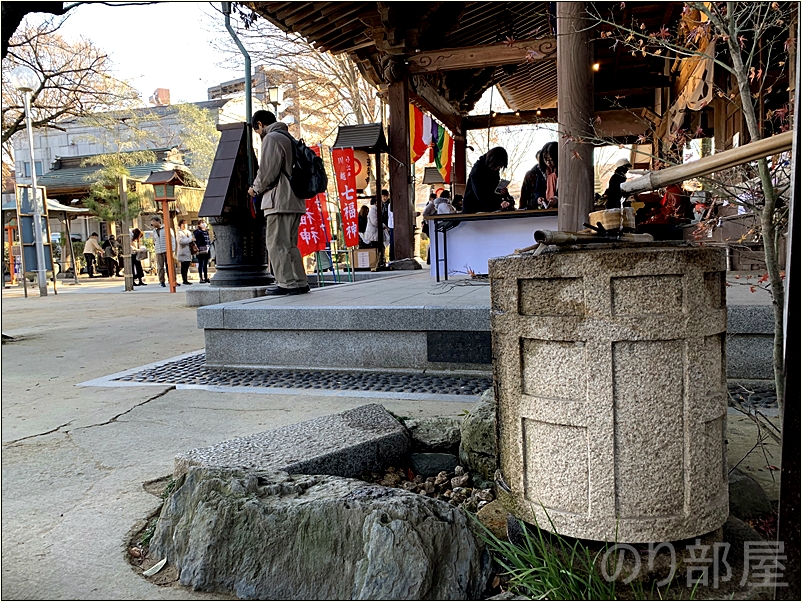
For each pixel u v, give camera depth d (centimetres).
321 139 2458
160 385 504
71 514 259
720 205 368
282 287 681
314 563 196
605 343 180
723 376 193
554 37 1083
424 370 501
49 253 1803
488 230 826
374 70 1356
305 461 267
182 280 2016
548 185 846
